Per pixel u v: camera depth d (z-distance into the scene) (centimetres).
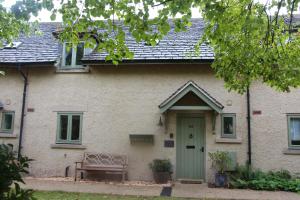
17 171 380
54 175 1276
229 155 1166
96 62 1269
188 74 1272
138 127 1266
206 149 1214
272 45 757
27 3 582
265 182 1070
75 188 1038
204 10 606
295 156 1180
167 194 966
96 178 1234
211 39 724
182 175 1230
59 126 1309
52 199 864
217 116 1225
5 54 1359
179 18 537
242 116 1220
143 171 1234
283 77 761
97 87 1312
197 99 1175
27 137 1315
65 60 1355
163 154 1235
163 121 1254
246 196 950
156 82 1284
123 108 1286
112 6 532
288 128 1200
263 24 660
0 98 1352
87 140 1282
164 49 1298
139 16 523
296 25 820
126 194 959
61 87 1330
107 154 1255
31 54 1348
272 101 1216
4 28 833
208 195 960
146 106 1274
